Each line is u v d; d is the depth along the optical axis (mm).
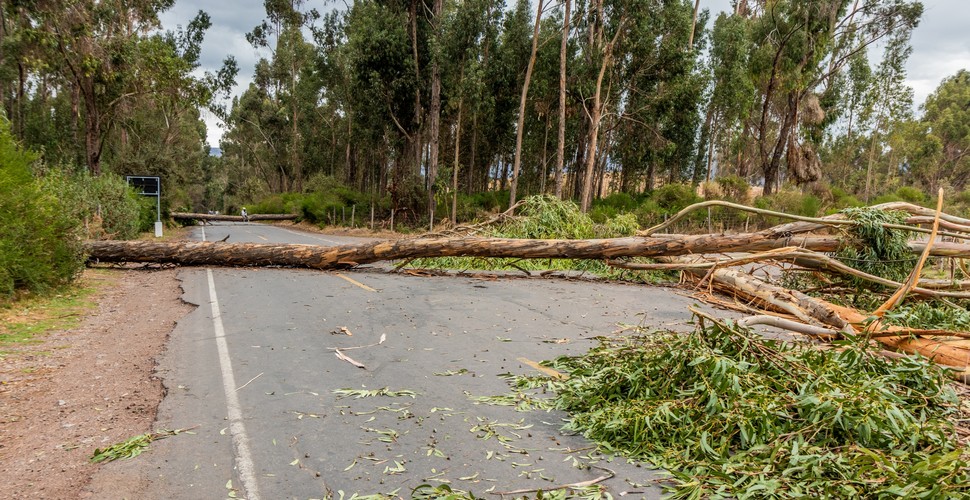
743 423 3688
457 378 5438
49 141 38312
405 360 6039
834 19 32812
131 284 11586
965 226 9180
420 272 13516
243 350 6410
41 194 10031
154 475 3441
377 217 38438
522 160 47156
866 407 3588
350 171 54312
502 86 37531
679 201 31359
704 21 39344
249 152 81312
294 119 61719
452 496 3104
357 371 5637
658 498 3176
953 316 7230
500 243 12867
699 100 34438
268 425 4242
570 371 5531
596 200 35469
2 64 27578
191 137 55625
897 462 3160
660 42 32188
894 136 50781
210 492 3232
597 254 12289
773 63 35062
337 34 48250
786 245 10305
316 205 43375
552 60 36062
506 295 10328
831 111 38375
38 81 40375
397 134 36875
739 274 9992
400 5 34219
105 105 30688
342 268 14266
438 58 31219
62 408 4609
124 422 4316
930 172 61688
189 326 7664
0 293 8867
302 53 58531
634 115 36656
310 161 64875
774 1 34844
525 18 36875
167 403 4715
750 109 41438
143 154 41094
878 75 45688
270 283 11594
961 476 2883
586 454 3789
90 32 26250
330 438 4000
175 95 29750
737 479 3287
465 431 4156
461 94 31516
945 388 4449
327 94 56719
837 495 3025
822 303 7715
